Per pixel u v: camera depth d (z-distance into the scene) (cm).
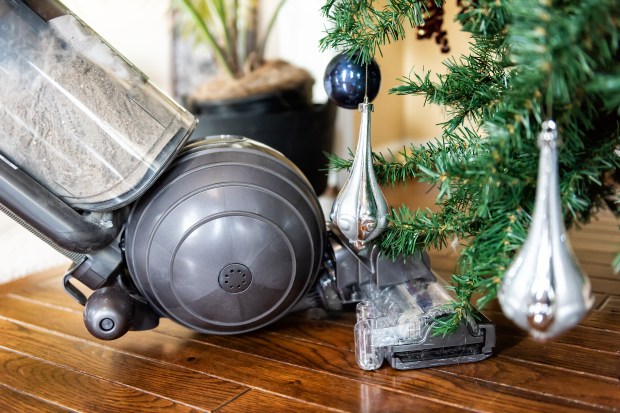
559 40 66
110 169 97
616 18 66
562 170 84
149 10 227
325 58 228
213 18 224
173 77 234
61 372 102
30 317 123
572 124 77
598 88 67
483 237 85
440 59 228
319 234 107
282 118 182
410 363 99
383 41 92
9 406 93
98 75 97
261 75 192
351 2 91
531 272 69
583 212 102
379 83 99
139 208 102
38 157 95
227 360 104
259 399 93
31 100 94
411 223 96
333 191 217
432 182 81
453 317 96
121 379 99
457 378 97
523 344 106
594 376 96
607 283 131
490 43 90
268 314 106
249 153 105
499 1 79
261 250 101
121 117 97
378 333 99
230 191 100
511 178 79
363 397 92
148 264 101
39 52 94
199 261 100
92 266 104
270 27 204
